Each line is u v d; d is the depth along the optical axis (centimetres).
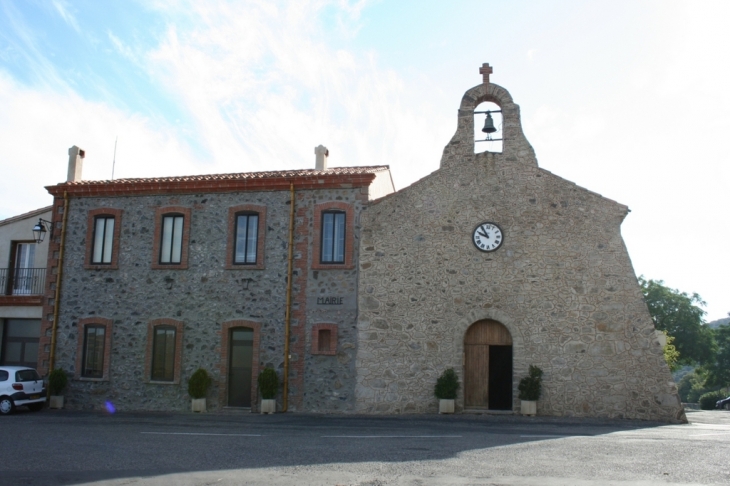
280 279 1991
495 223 1869
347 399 1881
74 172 2373
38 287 2320
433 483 843
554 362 1780
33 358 2316
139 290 2106
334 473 908
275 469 938
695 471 920
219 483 853
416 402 1838
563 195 1850
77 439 1278
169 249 2116
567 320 1791
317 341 1928
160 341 2078
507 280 1838
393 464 973
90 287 2148
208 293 2045
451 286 1867
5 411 1945
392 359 1867
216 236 2069
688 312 4644
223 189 2077
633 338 1753
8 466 985
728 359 5297
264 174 2116
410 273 1895
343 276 1945
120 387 2070
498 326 1861
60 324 2156
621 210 1812
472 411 1814
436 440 1236
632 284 1775
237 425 1543
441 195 1917
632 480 860
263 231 2023
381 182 2175
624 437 1300
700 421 1975
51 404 2078
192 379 1972
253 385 1956
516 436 1302
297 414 1853
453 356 1836
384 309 1892
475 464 973
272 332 1972
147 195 2150
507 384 1850
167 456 1060
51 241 2198
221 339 2011
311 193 2016
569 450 1109
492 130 1925
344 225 1984
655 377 1725
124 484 855
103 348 2116
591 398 1748
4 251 2381
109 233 2175
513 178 1886
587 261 1806
